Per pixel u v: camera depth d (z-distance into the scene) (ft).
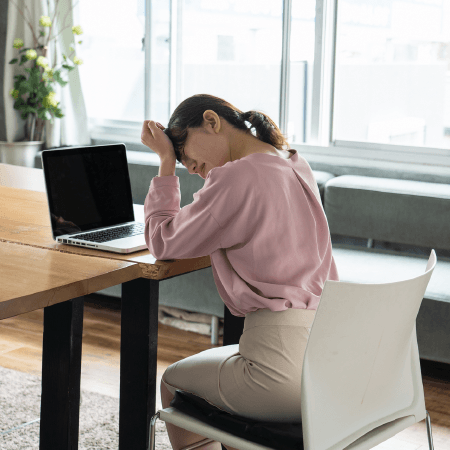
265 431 4.35
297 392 4.41
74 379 5.18
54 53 14.47
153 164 11.94
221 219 4.63
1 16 14.65
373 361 4.20
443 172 11.18
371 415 4.36
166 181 5.28
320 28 12.15
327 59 12.32
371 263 9.82
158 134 5.29
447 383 9.05
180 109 5.13
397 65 11.84
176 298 10.43
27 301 4.34
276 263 4.58
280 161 4.72
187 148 5.15
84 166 6.37
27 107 14.06
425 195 9.96
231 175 4.58
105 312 11.43
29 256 5.33
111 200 6.63
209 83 13.84
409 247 10.66
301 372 4.29
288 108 12.84
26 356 9.45
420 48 11.57
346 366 4.05
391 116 12.03
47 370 5.22
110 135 14.70
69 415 5.17
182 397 4.89
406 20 11.62
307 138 12.74
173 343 10.16
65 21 14.39
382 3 11.79
